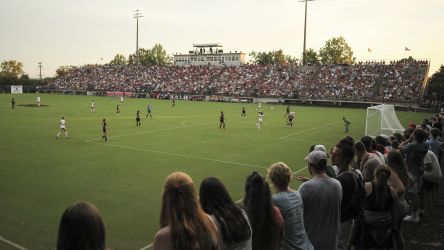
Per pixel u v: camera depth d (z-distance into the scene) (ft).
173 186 12.50
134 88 331.57
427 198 34.63
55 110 179.63
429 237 29.60
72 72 388.57
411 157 32.73
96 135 104.42
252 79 305.73
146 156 77.10
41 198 47.78
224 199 14.15
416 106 222.69
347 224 22.95
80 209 10.42
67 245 10.23
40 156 74.69
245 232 13.97
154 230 37.86
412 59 274.57
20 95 307.99
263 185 16.15
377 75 266.57
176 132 114.01
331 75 282.56
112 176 59.93
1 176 58.59
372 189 21.50
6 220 39.99
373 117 101.45
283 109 217.15
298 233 17.99
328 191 19.01
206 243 12.18
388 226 21.59
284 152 84.43
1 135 100.78
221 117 123.95
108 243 34.63
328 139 104.73
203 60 405.80
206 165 69.82
